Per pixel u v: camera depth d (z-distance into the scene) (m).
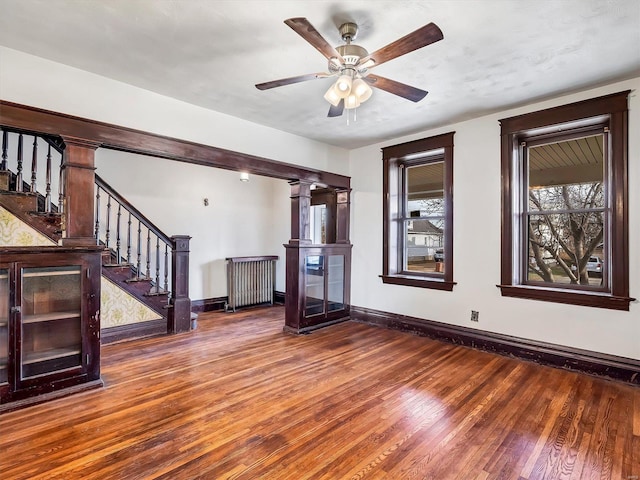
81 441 2.04
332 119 3.89
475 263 3.88
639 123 2.89
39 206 3.98
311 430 2.19
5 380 2.41
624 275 2.95
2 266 2.37
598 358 3.07
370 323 4.90
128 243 4.20
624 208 2.94
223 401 2.55
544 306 3.40
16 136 4.07
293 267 4.46
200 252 5.72
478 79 2.93
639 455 1.95
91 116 2.85
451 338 4.04
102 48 2.49
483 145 3.82
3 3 2.00
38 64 2.62
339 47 2.17
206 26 2.21
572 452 1.98
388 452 1.98
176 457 1.91
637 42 2.36
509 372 3.17
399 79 2.93
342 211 5.19
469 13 2.06
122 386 2.80
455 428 2.22
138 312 4.14
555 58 2.58
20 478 1.72
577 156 3.39
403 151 4.53
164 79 2.95
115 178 4.87
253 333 4.41
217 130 3.65
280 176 4.29
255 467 1.83
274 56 2.58
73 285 2.74
